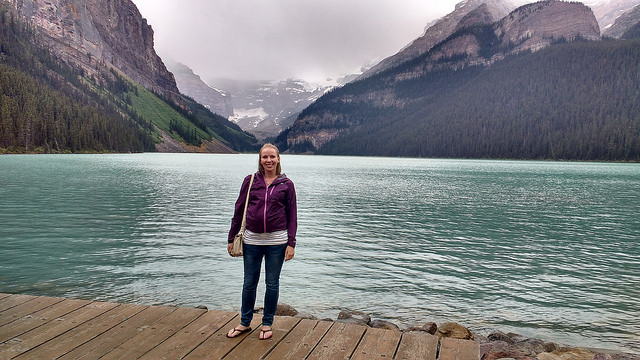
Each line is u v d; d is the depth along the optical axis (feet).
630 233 83.41
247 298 22.79
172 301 39.55
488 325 36.76
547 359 27.17
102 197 120.57
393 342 22.80
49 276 46.19
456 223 91.76
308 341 22.62
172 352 20.80
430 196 147.84
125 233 71.15
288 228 22.02
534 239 75.87
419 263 56.80
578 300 43.27
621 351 32.19
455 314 39.11
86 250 58.59
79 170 233.96
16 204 103.71
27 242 63.05
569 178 271.69
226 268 50.83
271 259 22.09
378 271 52.37
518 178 266.36
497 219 99.14
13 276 45.98
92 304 27.22
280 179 22.11
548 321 37.83
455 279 49.85
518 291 45.91
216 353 20.83
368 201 129.08
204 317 25.53
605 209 121.49
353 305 40.68
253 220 21.76
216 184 174.60
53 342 21.57
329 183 201.46
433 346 22.49
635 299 43.75
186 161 447.83
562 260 60.29
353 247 65.46
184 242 64.95
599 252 65.82
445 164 547.90
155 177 204.33
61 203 106.42
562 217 104.73
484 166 481.87
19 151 453.58
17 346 20.99
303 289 44.96
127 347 21.22
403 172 324.19
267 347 21.72
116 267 50.39
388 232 78.89
